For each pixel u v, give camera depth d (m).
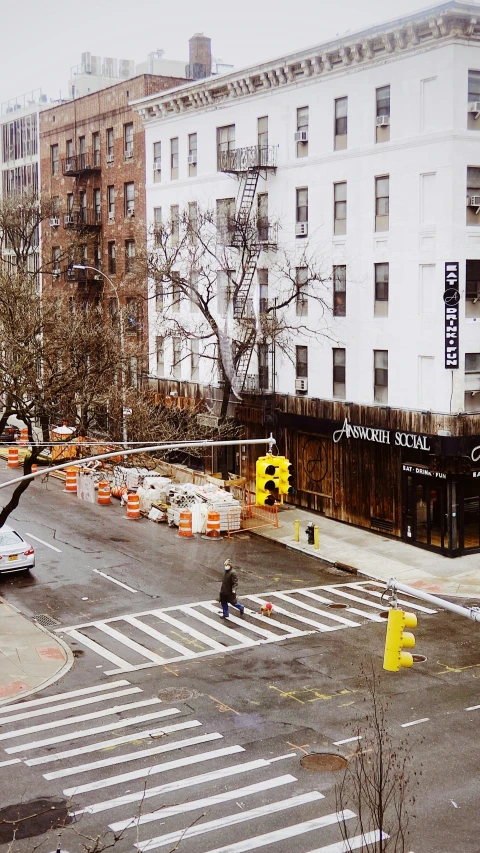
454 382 34.16
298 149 41.50
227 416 44.28
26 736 19.70
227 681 22.81
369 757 17.88
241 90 44.69
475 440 34.03
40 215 61.97
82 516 41.31
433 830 15.68
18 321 36.78
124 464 39.06
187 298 47.84
